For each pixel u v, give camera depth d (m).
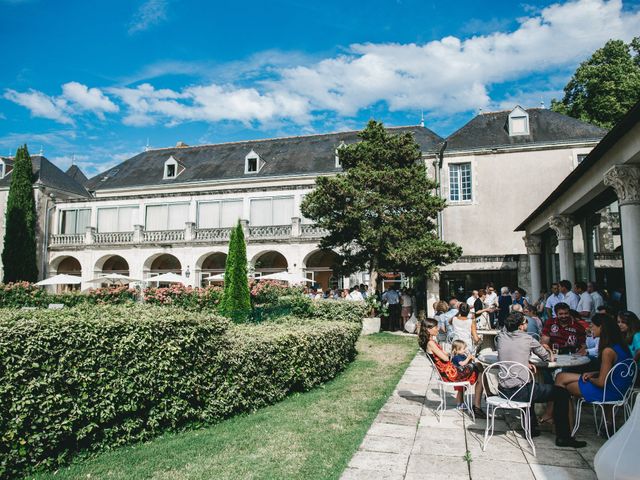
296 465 4.56
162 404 5.53
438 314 12.45
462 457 4.80
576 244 13.39
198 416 5.94
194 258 28.00
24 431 4.39
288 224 27.73
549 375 6.14
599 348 5.42
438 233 23.44
